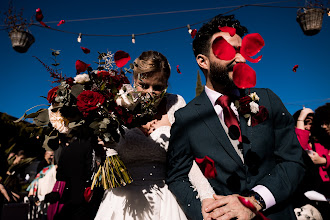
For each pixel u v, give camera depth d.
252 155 1.25
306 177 1.75
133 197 1.61
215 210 1.14
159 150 1.67
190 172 1.41
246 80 1.00
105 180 1.51
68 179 2.96
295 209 1.74
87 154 2.85
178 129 1.45
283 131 1.33
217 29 1.39
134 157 1.66
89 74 1.45
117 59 1.41
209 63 1.43
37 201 4.31
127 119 1.37
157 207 1.61
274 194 1.15
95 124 1.33
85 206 2.86
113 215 1.58
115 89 1.39
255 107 1.29
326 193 2.43
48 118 1.45
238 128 1.32
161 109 1.84
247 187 1.23
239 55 1.28
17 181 3.84
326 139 2.74
